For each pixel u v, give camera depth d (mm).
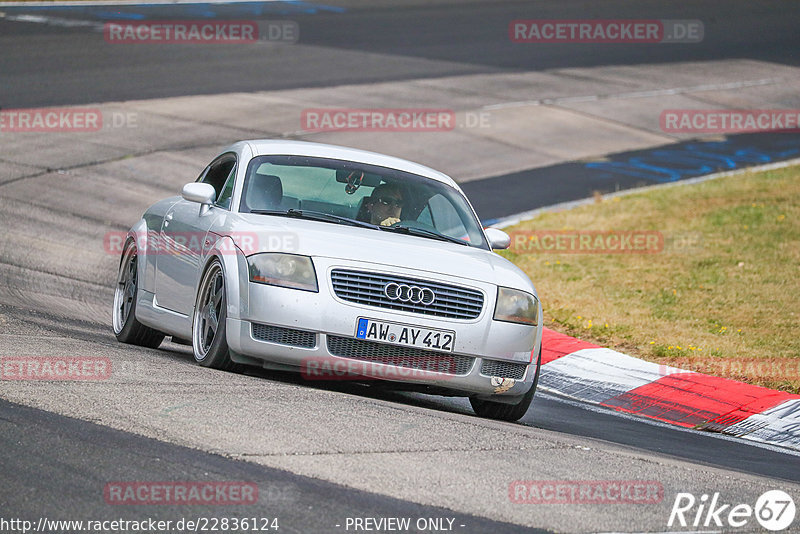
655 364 36281
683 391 33750
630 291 48250
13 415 19094
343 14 137875
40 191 58312
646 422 30656
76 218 54188
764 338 40406
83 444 17812
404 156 76938
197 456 17766
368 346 24594
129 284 32312
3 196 56031
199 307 26875
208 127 77562
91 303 38969
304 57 107875
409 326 24547
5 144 67438
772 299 46125
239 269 25125
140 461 17234
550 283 50156
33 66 91125
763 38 138250
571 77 109438
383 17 137125
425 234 28125
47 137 70125
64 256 46531
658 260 53812
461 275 25500
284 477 17156
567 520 16625
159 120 77938
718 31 140875
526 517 16562
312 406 22219
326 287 24453
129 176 64000
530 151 82562
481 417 27328
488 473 18797
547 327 42688
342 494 16641
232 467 17359
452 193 30484
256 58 105250
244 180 28312
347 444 19469
